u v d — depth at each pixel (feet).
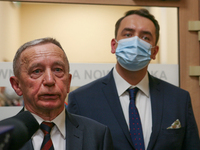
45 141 3.13
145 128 5.01
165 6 7.02
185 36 7.06
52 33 6.66
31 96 3.21
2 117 6.29
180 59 7.00
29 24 6.61
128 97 5.26
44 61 3.20
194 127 5.28
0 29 6.49
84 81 6.64
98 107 5.07
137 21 5.45
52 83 3.12
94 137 3.45
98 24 6.83
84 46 6.73
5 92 6.37
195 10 7.11
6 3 6.57
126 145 4.72
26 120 2.70
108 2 6.84
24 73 3.27
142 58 5.20
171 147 4.91
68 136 3.31
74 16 6.77
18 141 1.59
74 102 5.20
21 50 3.40
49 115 3.30
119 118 4.91
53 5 6.72
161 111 5.11
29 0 6.61
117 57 5.35
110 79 5.46
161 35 6.98
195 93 6.97
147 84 5.42
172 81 6.92
